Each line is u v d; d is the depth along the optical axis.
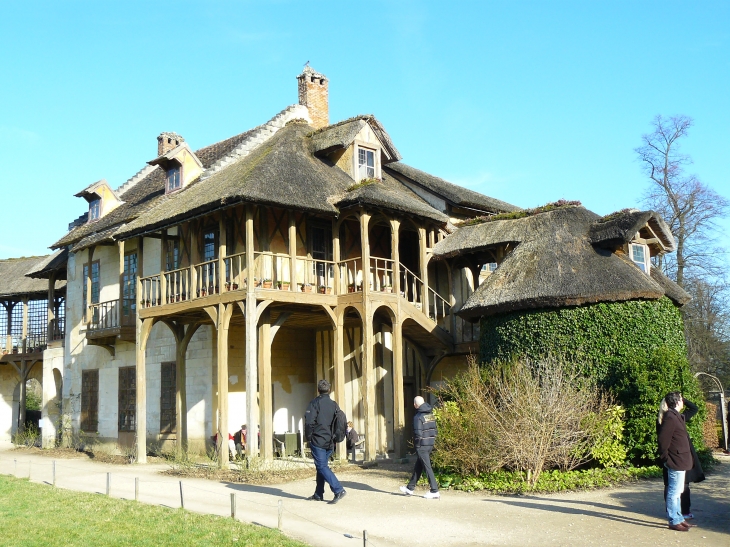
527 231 17.45
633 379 13.62
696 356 31.80
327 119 24.56
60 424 24.83
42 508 10.89
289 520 9.91
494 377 13.36
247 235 15.65
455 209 21.44
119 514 10.28
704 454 14.57
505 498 11.27
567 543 8.44
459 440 12.66
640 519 9.50
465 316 16.38
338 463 16.11
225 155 21.72
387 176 22.45
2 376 31.77
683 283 31.95
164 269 18.53
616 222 15.92
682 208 31.69
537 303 14.81
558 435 12.24
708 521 9.44
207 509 10.88
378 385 19.38
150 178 26.50
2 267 32.22
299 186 16.89
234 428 18.61
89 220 25.66
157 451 20.09
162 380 20.69
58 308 29.86
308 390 20.44
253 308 15.41
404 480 13.44
